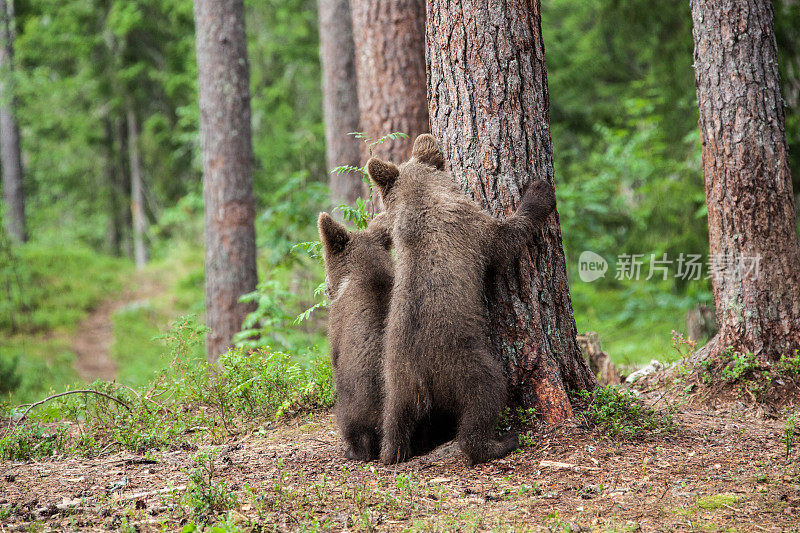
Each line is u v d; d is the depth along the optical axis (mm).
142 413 10367
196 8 19641
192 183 51125
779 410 10312
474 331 8000
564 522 6277
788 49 18953
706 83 11625
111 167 57719
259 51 40812
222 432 10016
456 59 8781
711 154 11633
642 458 7902
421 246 8266
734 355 11125
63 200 58531
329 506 6875
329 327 9562
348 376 8750
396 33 15586
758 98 11203
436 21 8969
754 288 11180
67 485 7812
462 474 7703
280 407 10633
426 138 9109
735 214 11336
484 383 7898
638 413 8969
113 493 7496
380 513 6648
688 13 20891
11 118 46969
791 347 11039
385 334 8500
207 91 19391
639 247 21906
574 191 25312
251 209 19516
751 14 11242
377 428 8672
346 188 23547
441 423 8633
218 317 19156
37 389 22906
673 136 22375
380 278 9070
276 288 16141
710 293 19219
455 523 6273
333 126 24344
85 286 38500
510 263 8578
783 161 11273
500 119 8633
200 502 6723
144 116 52188
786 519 6270
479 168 8719
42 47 47719
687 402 10836
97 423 10547
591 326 23172
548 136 8969
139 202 54594
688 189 20969
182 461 8719
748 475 7422
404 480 7188
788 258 11148
